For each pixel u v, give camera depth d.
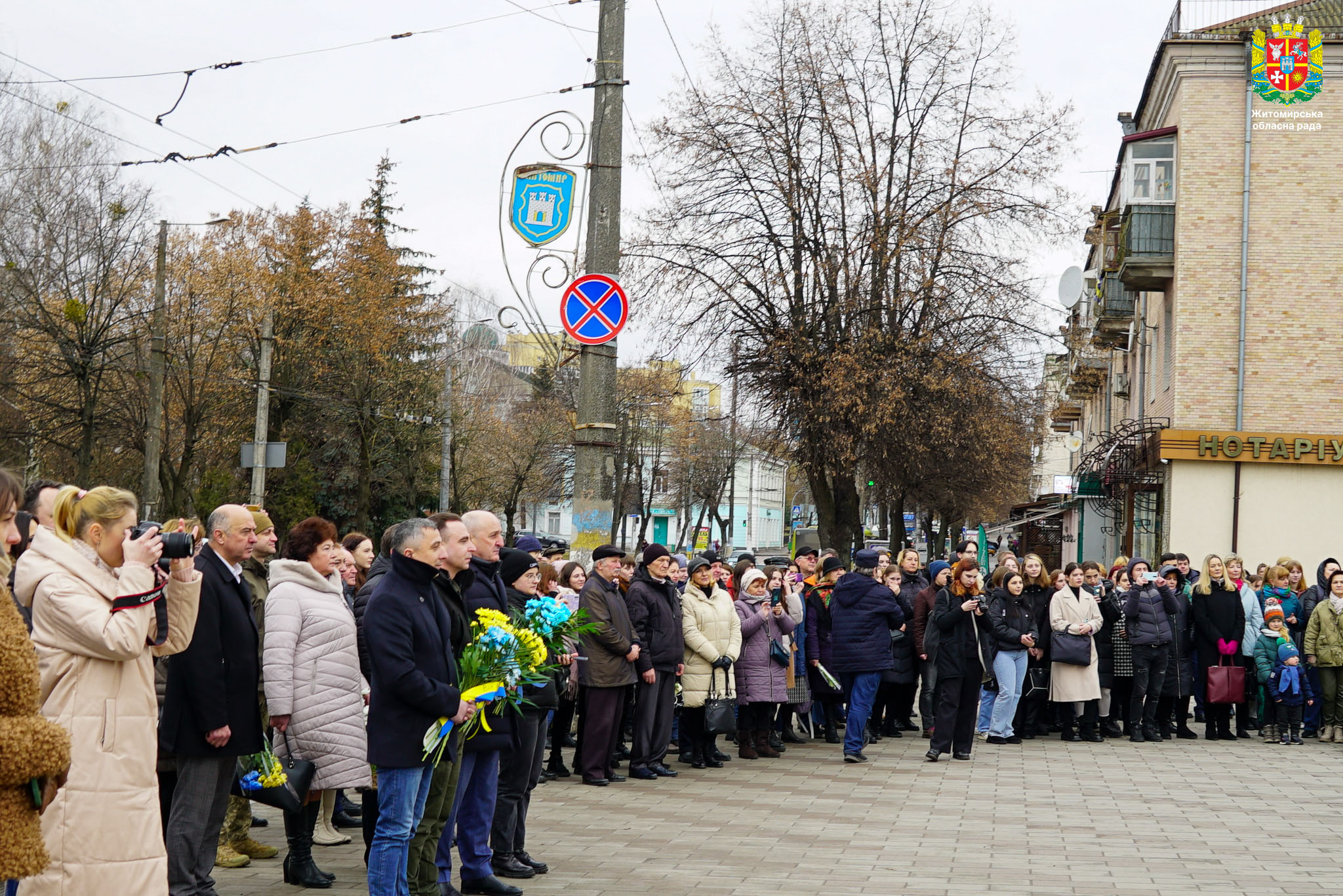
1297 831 9.45
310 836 7.23
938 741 13.00
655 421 62.22
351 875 7.55
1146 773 12.51
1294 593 16.41
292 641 7.21
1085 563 15.51
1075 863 8.16
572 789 10.95
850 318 27.38
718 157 27.62
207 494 35.81
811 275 27.78
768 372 27.75
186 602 5.41
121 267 32.38
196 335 35.62
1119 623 15.36
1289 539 24.89
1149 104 29.05
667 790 10.95
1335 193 25.00
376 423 43.56
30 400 32.59
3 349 31.31
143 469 35.69
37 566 5.00
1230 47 25.25
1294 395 24.95
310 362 40.69
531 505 71.69
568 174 11.50
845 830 9.16
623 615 11.18
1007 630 14.80
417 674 5.94
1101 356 39.44
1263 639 15.52
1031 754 13.87
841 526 29.19
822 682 14.49
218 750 6.35
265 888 7.14
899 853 8.37
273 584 7.35
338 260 40.12
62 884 4.83
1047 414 33.38
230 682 6.44
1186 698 15.96
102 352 32.25
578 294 11.40
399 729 5.97
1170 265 25.95
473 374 55.94
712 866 7.88
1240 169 25.28
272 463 28.72
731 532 68.31
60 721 4.91
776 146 27.48
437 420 45.34
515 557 8.42
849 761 12.91
